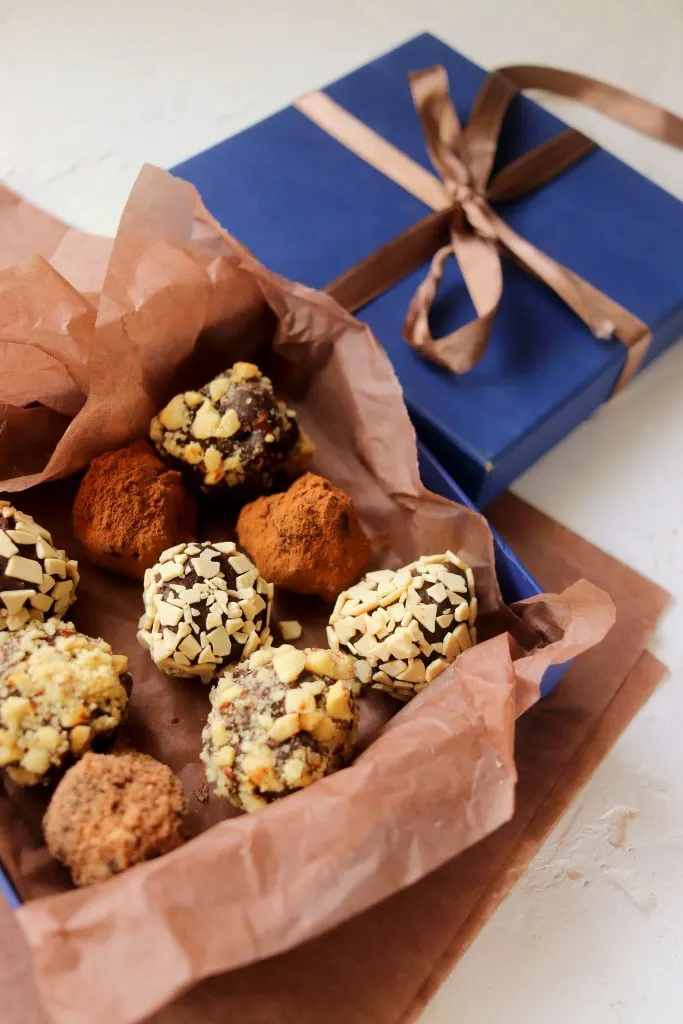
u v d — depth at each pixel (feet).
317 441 1.18
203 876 0.88
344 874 0.89
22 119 1.40
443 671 1.03
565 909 1.02
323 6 1.53
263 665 1.01
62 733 0.96
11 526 1.05
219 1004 0.97
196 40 1.49
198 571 1.05
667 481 1.24
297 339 1.16
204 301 1.13
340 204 1.26
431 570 1.05
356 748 1.03
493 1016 0.98
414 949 0.99
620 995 1.00
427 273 1.23
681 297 1.22
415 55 1.38
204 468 1.11
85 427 1.09
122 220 1.07
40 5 1.49
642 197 1.29
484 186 1.25
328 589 1.09
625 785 1.08
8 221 1.17
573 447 1.25
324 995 0.97
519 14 1.55
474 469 1.14
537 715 1.10
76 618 1.09
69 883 0.95
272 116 1.32
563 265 1.24
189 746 1.04
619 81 1.49
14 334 1.07
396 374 1.16
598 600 1.00
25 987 0.96
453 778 0.92
